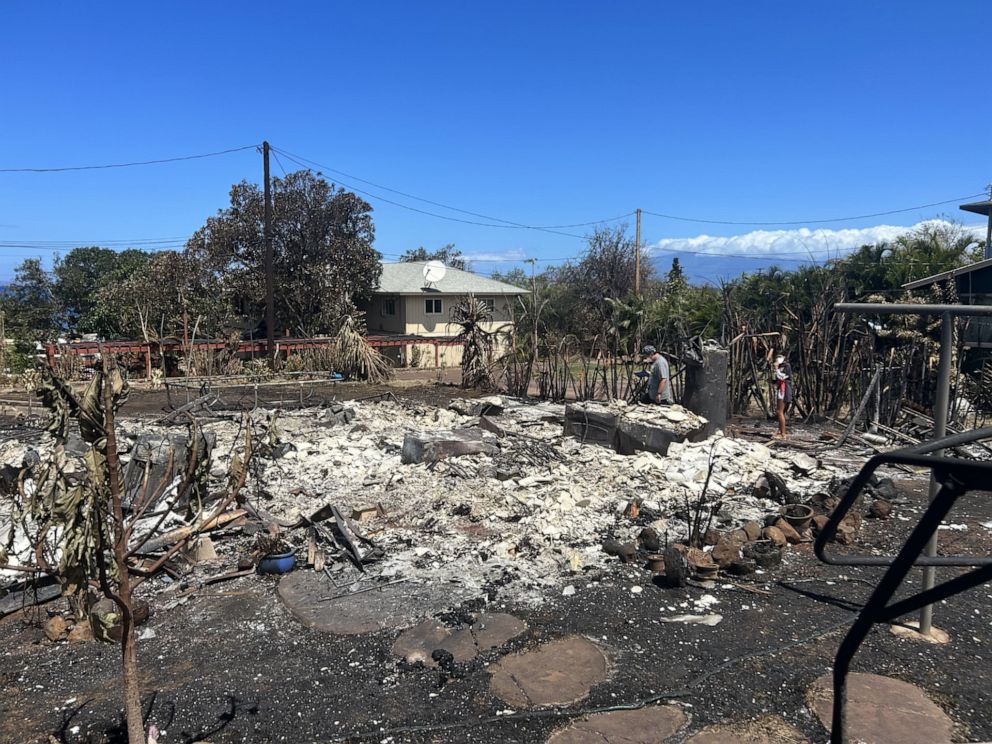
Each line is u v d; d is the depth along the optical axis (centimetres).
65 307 3538
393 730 366
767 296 2233
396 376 2533
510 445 1031
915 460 183
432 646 457
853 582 549
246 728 370
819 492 759
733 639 458
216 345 2366
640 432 1006
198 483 329
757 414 1430
